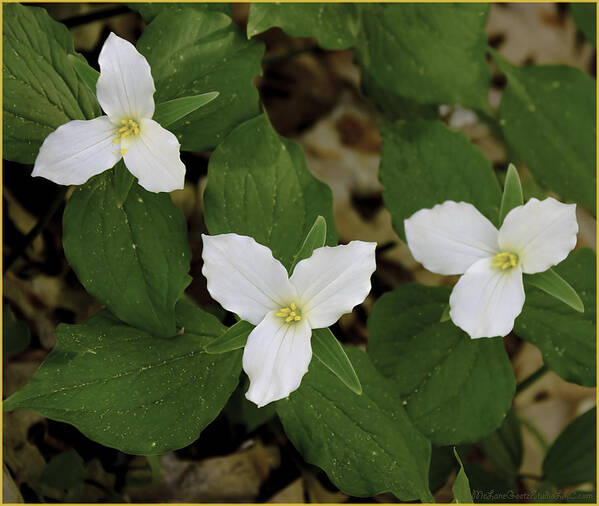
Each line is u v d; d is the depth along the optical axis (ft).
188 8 2.60
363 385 2.58
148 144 2.42
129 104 2.41
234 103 2.60
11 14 2.50
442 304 2.73
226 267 2.33
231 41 2.63
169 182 2.40
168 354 2.53
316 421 2.56
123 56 2.38
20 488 2.71
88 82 2.43
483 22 2.83
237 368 2.55
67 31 2.54
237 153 2.57
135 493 2.87
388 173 2.74
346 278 2.33
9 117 2.50
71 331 2.50
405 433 2.58
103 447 2.86
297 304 2.36
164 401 2.50
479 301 2.47
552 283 2.47
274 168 2.59
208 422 2.51
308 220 2.59
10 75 2.50
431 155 2.74
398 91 2.87
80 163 2.42
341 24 2.75
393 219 2.73
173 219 2.55
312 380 2.58
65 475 2.77
